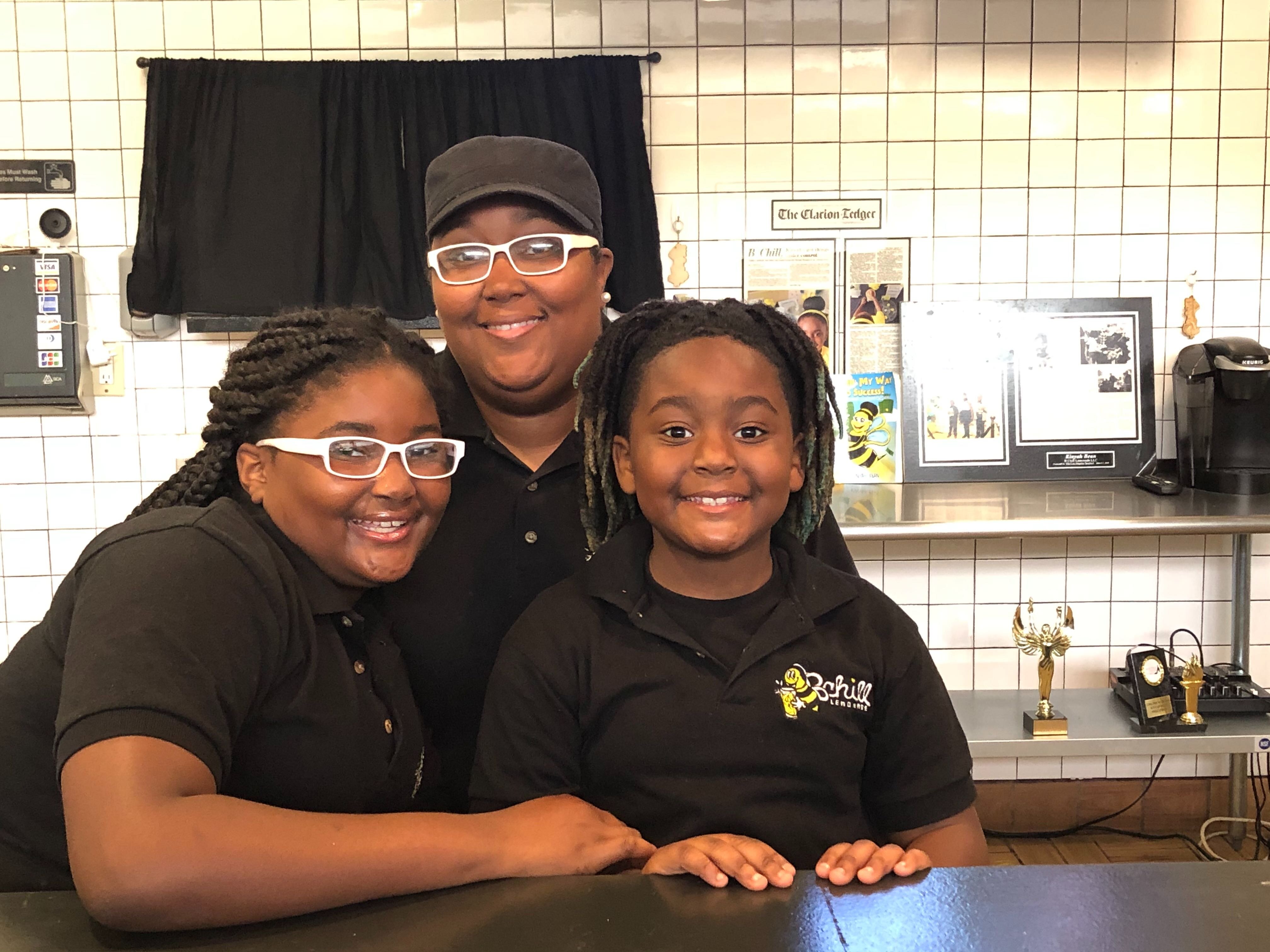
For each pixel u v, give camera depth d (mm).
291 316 964
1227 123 2607
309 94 2402
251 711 794
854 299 2635
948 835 1005
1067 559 2688
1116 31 2576
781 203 2613
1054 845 2633
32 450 2646
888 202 2617
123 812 610
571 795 937
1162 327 2658
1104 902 562
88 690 653
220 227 2396
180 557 741
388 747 918
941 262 2639
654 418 987
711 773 963
